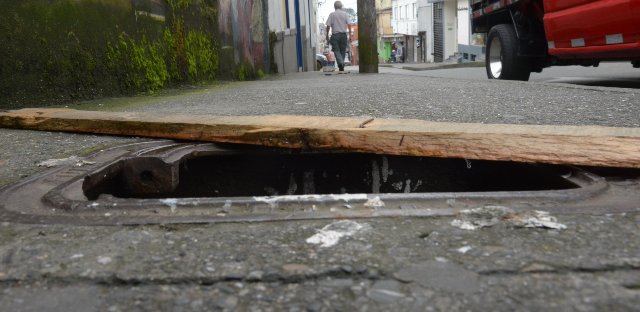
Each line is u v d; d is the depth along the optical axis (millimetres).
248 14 9969
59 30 4344
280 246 1257
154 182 2072
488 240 1261
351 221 1416
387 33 63594
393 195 1569
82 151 2400
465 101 4047
